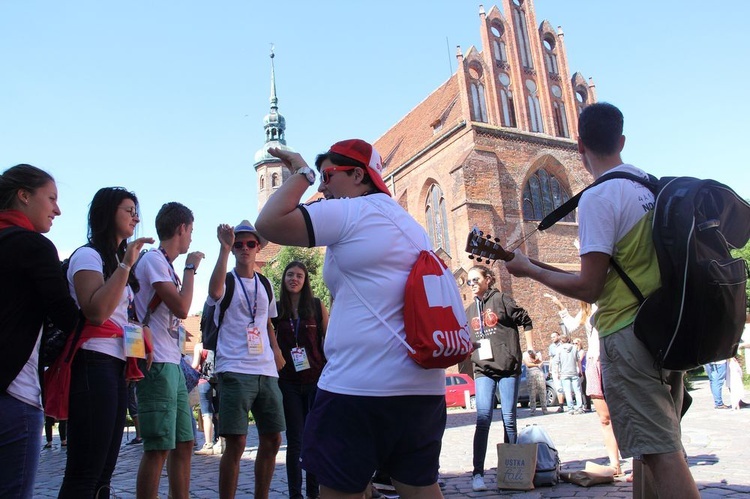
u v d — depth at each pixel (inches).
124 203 145.2
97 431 126.1
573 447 329.1
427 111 1446.9
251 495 236.5
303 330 221.9
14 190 113.0
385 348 88.1
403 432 88.9
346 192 101.1
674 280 97.0
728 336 96.0
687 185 100.7
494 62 1253.7
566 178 1242.6
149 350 152.9
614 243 108.1
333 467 85.8
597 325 111.8
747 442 305.3
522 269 121.9
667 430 101.4
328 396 88.8
